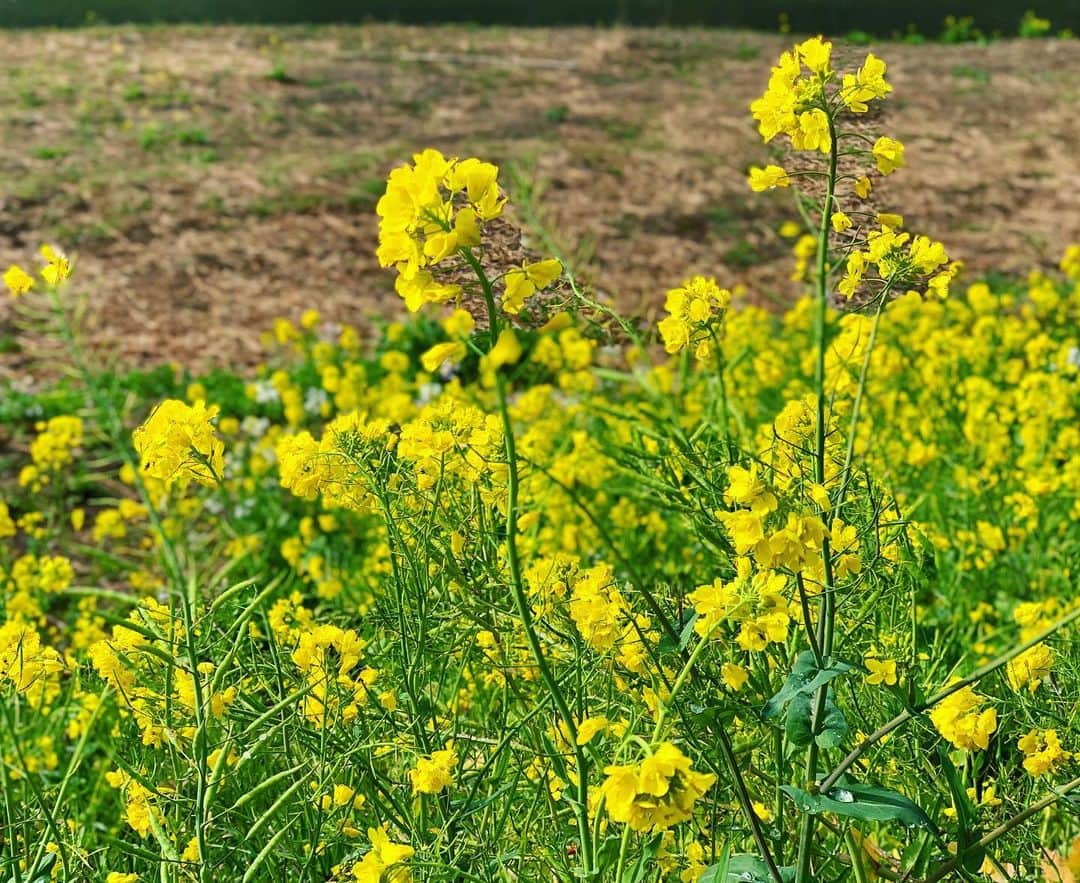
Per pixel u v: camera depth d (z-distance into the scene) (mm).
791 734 1773
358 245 10859
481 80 17625
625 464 2619
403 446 2246
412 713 2207
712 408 3977
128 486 6375
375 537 4465
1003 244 10914
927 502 4512
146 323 9062
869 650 2434
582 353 6148
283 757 2326
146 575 5184
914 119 15109
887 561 2141
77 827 2773
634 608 2219
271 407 7418
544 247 5727
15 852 2162
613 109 15906
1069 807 2027
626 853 1856
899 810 1741
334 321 9305
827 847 2170
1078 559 4199
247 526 5617
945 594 4102
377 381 7758
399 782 2311
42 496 6477
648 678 2061
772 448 2141
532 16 24969
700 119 15242
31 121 14773
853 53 1916
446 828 1943
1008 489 4836
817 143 1905
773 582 1709
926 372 5844
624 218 11359
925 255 2039
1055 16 25344
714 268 10242
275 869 2209
